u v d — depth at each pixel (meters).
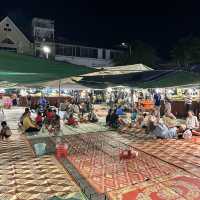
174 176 7.98
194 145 11.92
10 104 28.17
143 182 7.51
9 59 7.41
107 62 44.44
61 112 22.59
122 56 40.94
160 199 6.47
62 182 7.55
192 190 6.98
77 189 7.05
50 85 14.74
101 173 8.27
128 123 17.14
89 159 9.80
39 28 42.06
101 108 26.91
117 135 14.48
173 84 11.80
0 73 8.04
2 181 7.63
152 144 12.20
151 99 22.31
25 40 39.44
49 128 15.36
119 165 9.08
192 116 14.49
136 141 12.88
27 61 7.67
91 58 43.62
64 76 8.66
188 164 9.12
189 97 21.12
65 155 10.24
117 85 12.88
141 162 9.44
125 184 7.36
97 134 14.81
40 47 39.94
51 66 8.06
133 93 22.39
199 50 34.88
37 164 9.21
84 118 19.69
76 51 42.75
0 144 12.35
